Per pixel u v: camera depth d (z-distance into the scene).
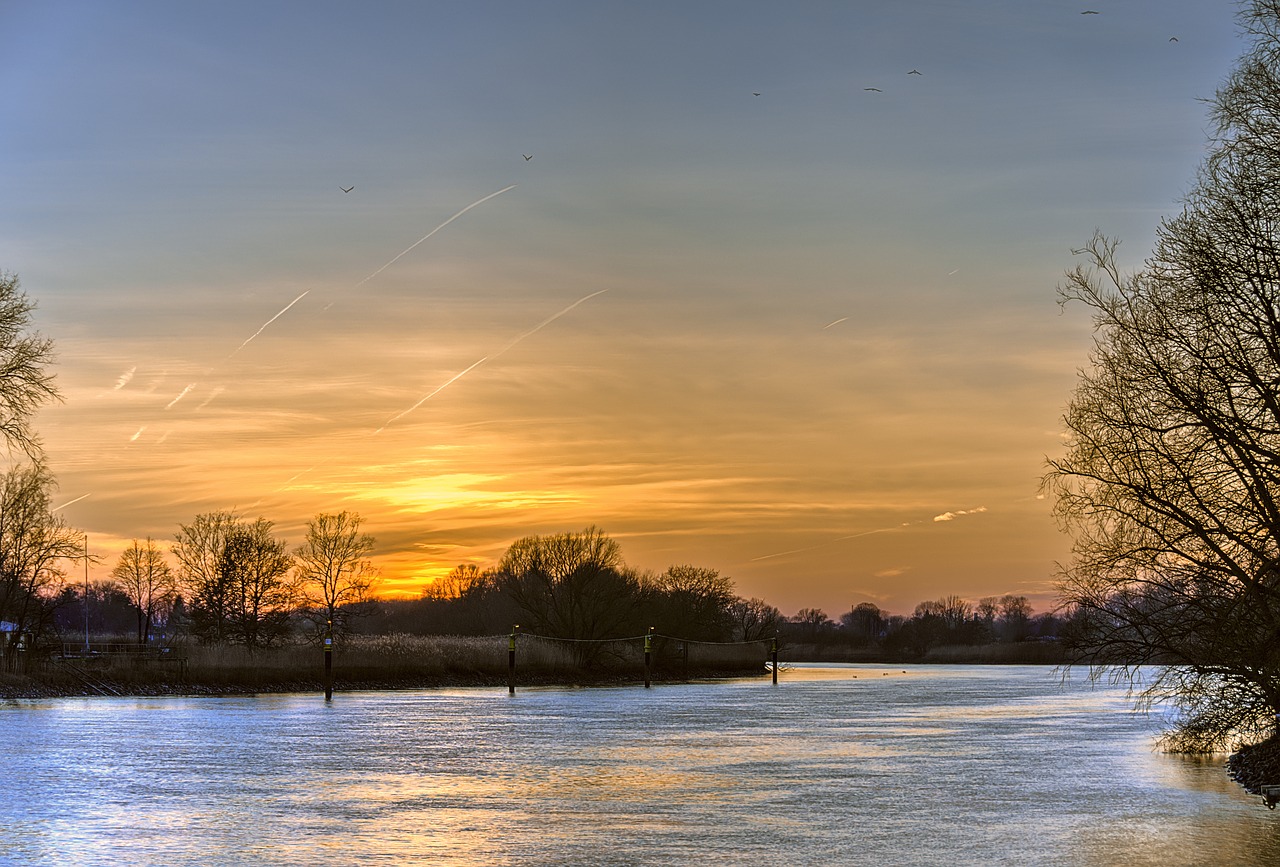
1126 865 19.14
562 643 100.56
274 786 28.08
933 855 19.88
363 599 88.06
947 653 185.38
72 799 25.81
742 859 19.47
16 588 71.88
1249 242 27.48
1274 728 31.22
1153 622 30.11
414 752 36.16
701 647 120.88
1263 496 27.28
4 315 52.16
